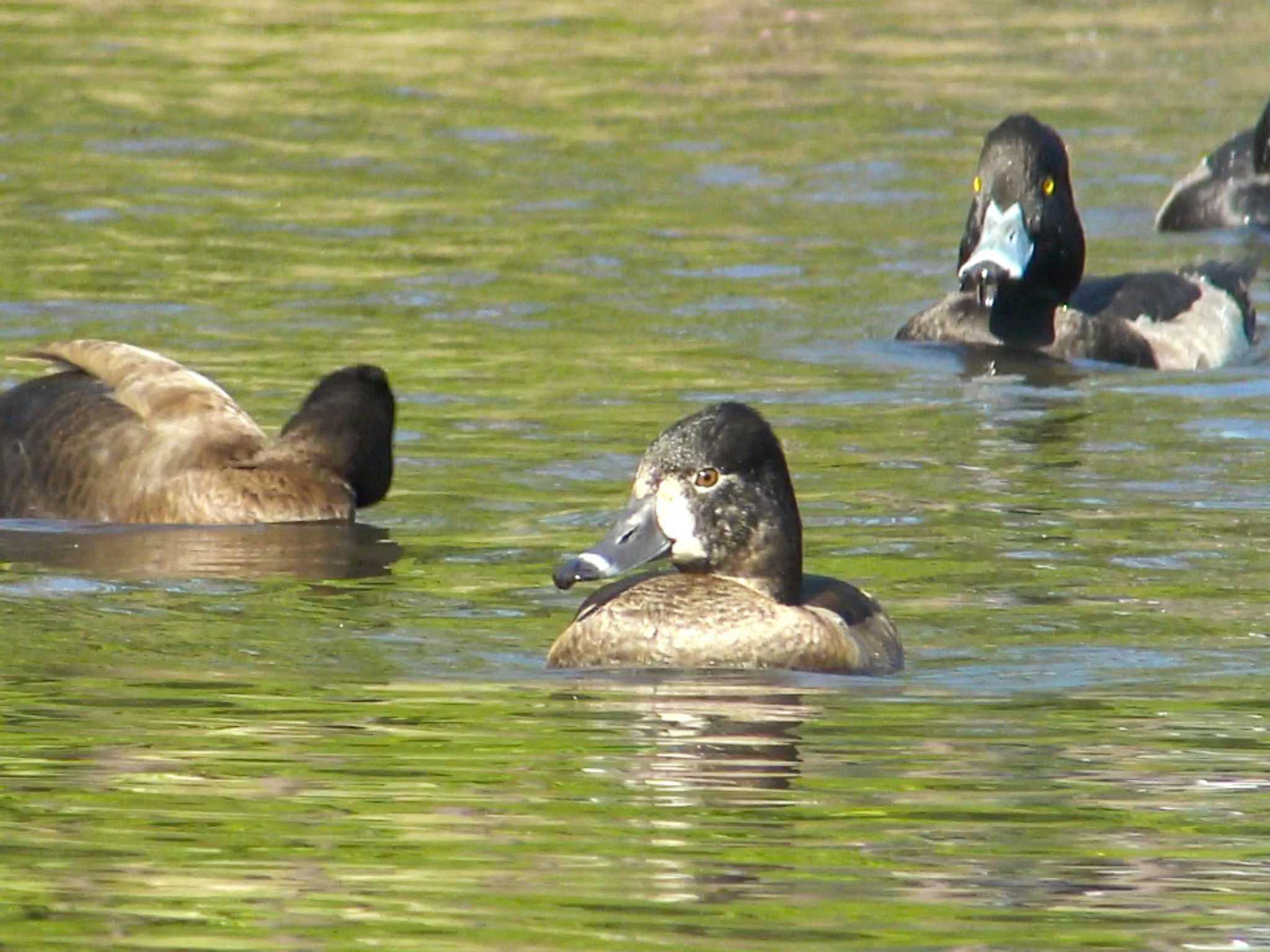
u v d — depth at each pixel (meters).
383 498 14.10
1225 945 7.21
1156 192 25.50
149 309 19.20
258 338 18.27
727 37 34.75
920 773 8.99
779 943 7.18
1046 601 11.89
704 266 21.25
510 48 33.38
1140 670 10.70
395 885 7.64
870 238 22.58
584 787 8.74
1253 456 15.15
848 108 29.36
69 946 7.10
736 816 8.43
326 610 11.75
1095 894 7.65
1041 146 18.62
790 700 10.10
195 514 13.73
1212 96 30.55
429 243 21.95
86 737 9.40
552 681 10.45
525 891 7.59
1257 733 9.66
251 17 35.28
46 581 12.32
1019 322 18.61
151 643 11.05
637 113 28.83
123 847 8.01
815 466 14.80
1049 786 8.87
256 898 7.51
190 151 26.20
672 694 10.20
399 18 35.59
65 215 22.94
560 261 21.36
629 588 10.90
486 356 17.88
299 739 9.38
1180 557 12.71
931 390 17.20
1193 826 8.38
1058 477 14.55
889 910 7.48
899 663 10.86
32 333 18.30
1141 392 17.28
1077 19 36.84
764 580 10.98
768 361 17.97
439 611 11.76
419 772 8.92
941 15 37.16
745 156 26.36
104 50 32.47
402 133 27.48
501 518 13.66
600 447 15.24
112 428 14.13
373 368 14.08
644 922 7.34
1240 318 19.52
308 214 23.17
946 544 12.98
